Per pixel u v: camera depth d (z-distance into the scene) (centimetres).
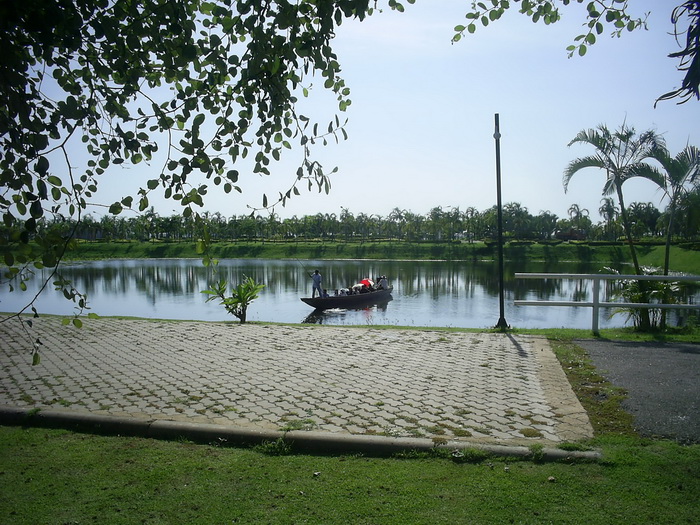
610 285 3856
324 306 2505
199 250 356
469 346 870
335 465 419
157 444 467
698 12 240
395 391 611
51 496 370
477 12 400
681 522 329
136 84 343
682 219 1200
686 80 243
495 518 336
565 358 763
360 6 306
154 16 336
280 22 307
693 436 459
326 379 668
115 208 324
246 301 1312
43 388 635
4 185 281
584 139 1205
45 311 2394
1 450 453
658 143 1171
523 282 4197
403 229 11025
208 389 626
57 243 292
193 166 329
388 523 332
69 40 287
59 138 325
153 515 345
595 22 377
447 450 435
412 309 2603
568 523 329
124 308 2542
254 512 347
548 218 10469
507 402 565
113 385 647
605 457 417
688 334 986
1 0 246
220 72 337
